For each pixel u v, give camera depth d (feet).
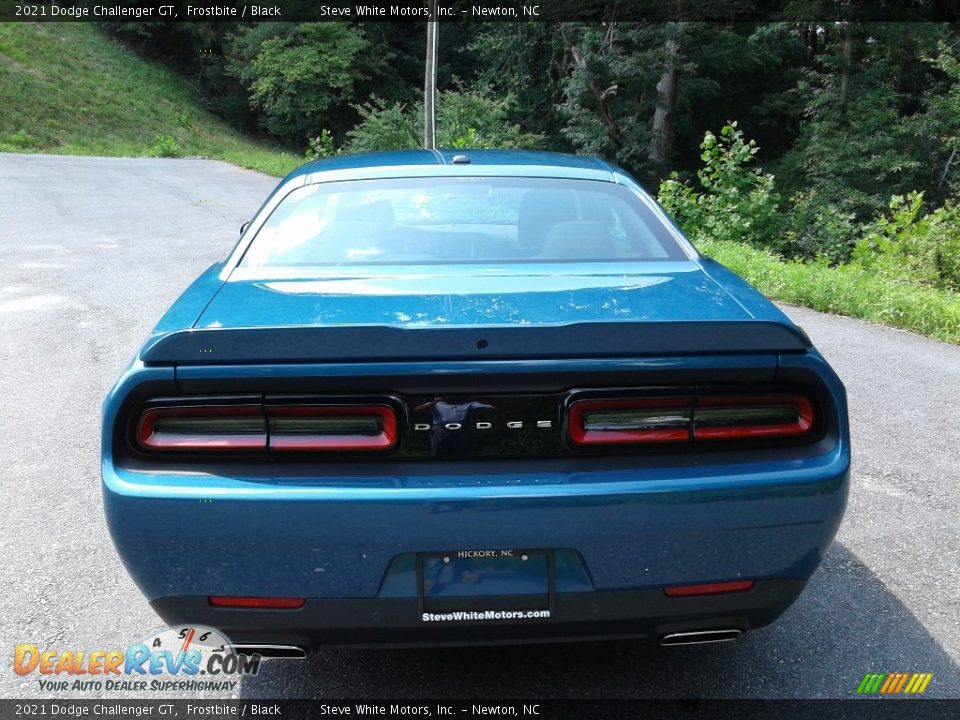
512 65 122.52
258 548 6.28
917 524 11.45
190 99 181.37
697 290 7.66
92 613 9.21
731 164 48.32
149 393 6.42
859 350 21.98
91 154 127.65
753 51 116.37
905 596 9.55
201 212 54.29
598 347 6.40
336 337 6.30
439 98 94.12
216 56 190.19
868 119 97.55
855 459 13.93
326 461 6.39
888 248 39.34
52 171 83.20
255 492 6.19
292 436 6.37
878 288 28.35
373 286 7.63
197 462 6.42
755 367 6.51
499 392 6.43
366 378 6.33
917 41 99.55
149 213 52.65
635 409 6.47
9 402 16.42
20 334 21.59
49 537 10.96
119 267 32.07
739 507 6.40
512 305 7.06
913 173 95.50
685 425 6.51
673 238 9.20
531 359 6.41
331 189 9.89
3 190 63.82
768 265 32.45
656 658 8.36
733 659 8.32
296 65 160.56
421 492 6.19
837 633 8.80
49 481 12.80
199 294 7.72
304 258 8.58
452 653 8.51
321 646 6.68
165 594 6.49
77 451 14.02
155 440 6.41
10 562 10.28
